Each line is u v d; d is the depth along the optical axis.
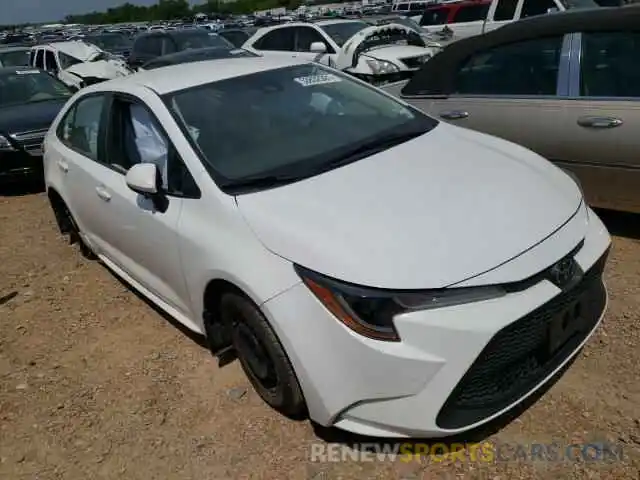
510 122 4.38
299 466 2.51
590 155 4.02
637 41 3.86
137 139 3.43
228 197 2.72
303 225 2.46
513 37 4.41
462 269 2.19
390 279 2.17
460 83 4.71
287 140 3.14
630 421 2.51
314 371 2.30
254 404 2.90
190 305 3.06
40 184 7.74
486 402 2.27
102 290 4.39
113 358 3.48
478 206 2.50
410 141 3.23
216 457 2.62
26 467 2.72
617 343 2.98
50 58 13.80
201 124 3.13
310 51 10.58
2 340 3.84
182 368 3.28
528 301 2.19
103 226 3.85
